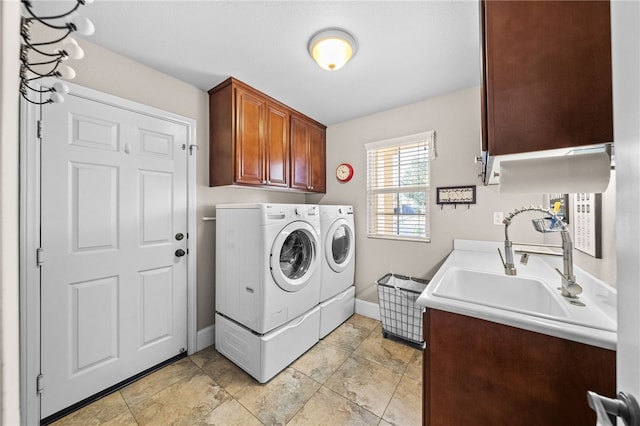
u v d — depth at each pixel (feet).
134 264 5.63
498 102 2.42
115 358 5.32
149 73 5.93
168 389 5.32
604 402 1.26
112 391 5.24
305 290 6.59
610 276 3.40
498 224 6.68
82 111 4.91
